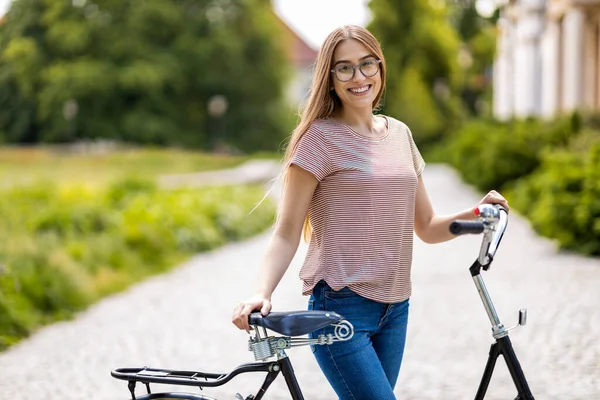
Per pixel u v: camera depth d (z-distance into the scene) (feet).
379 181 10.16
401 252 10.37
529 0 103.91
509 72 133.08
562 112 67.92
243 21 194.39
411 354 20.95
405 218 10.39
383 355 10.55
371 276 10.07
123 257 35.50
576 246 36.76
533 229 42.16
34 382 19.19
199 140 189.88
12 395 18.15
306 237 11.15
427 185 87.40
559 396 16.97
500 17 137.08
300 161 10.13
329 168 10.16
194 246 43.09
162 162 139.54
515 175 63.46
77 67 157.17
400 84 169.17
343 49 10.34
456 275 32.76
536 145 62.59
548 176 41.06
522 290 28.84
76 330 24.90
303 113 10.59
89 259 33.40
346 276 10.09
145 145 179.11
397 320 10.51
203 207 49.52
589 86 85.40
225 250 44.96
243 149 193.67
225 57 190.19
